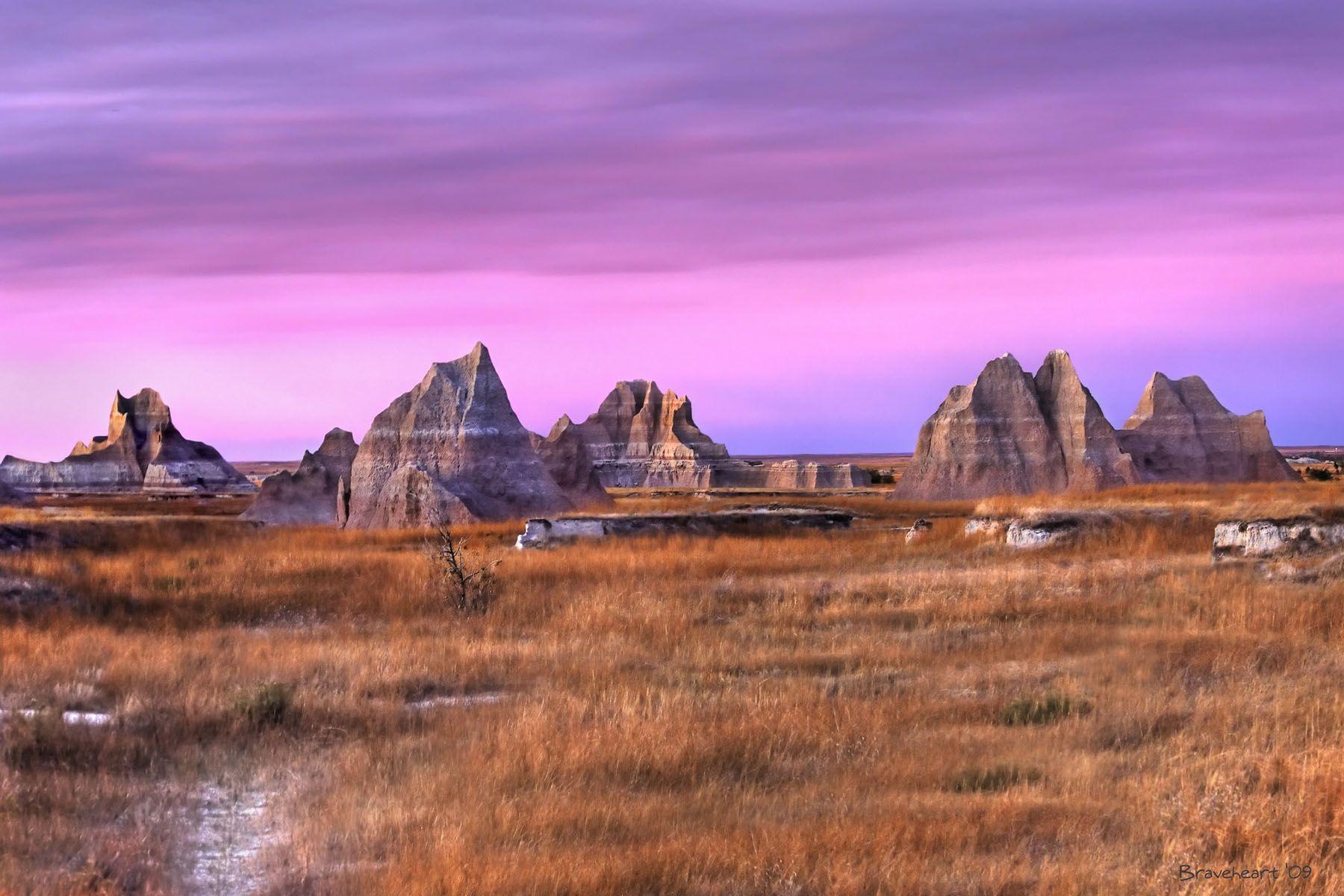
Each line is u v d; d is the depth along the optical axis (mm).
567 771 12758
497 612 25516
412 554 37219
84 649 20719
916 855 9969
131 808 11883
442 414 60344
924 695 16625
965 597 25109
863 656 19938
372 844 10641
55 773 12945
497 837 10781
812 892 9320
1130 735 14039
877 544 38375
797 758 13578
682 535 45031
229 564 33969
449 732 14906
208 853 10781
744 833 10688
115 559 37250
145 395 128625
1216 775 11273
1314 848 9586
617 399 156125
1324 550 25906
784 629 22547
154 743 14461
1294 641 18844
